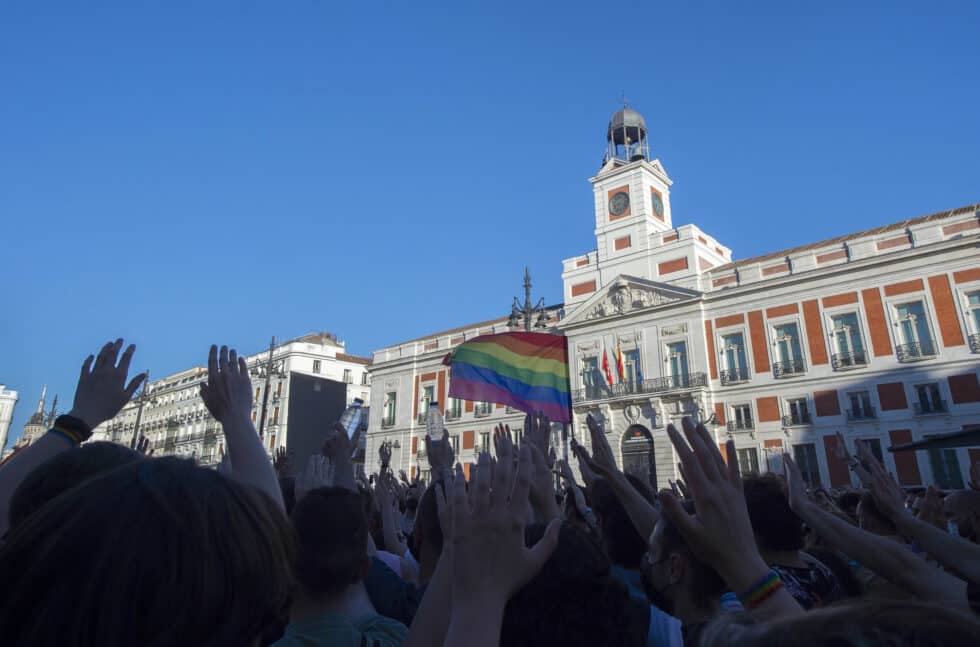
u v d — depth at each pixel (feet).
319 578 7.45
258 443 9.00
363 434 142.51
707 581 8.57
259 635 3.99
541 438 12.22
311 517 7.69
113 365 8.97
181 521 3.60
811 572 10.96
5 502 7.08
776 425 92.12
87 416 8.20
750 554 5.99
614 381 108.99
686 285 106.93
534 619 6.24
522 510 5.54
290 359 176.76
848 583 12.85
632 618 8.75
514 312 82.02
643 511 11.28
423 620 6.22
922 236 86.22
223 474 4.34
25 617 3.29
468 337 130.82
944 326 82.23
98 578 3.29
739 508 6.25
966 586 8.21
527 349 36.47
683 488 13.74
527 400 35.45
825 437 87.76
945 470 78.38
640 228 116.37
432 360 135.64
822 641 2.91
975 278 81.15
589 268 121.60
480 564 5.28
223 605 3.54
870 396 85.71
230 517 3.86
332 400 56.95
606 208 122.62
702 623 8.21
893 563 8.79
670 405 101.40
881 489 10.09
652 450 101.81
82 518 3.53
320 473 12.93
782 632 3.14
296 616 7.43
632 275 113.39
